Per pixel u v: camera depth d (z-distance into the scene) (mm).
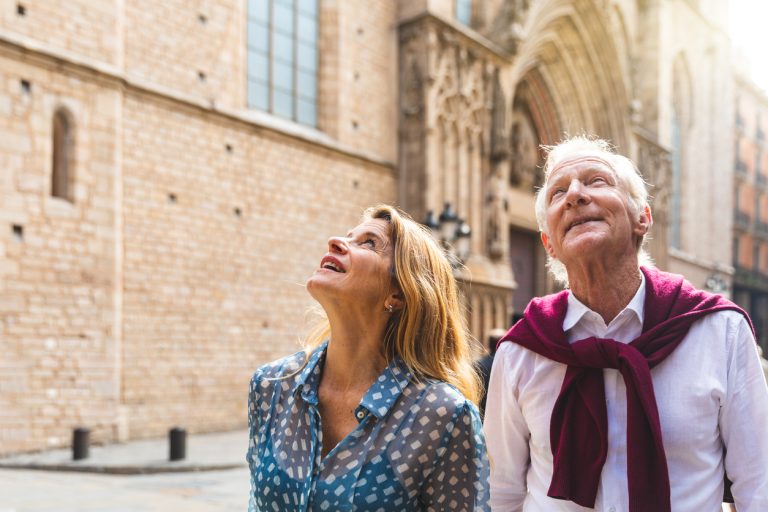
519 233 25719
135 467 9695
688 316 2010
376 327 1926
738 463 1957
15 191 11531
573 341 2168
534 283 26188
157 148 13805
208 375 14406
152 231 13625
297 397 1913
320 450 1797
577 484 2014
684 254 34281
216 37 15148
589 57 26656
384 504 1710
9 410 11219
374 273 1897
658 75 30875
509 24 21422
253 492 1905
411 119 19016
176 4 14422
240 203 15281
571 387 2074
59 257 12039
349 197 17750
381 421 1790
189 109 14398
